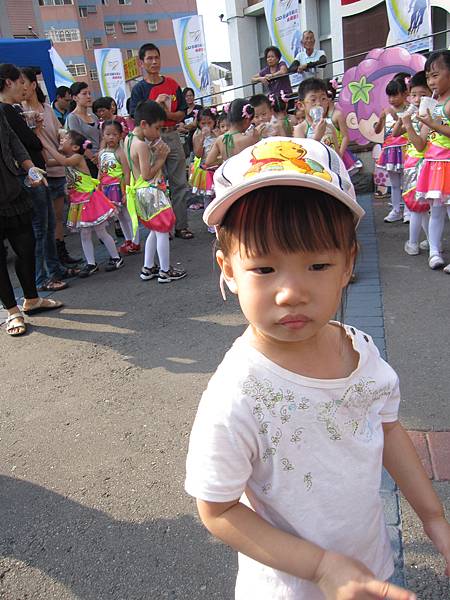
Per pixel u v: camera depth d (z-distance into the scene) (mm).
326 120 4645
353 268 1016
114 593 1830
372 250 5172
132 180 5008
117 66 15133
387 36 11328
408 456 1171
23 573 1954
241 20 15164
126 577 1888
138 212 4992
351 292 4098
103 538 2074
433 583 1707
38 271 5305
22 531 2160
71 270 5695
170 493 2279
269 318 913
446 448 2264
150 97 6461
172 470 2426
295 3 9922
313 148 972
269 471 986
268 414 960
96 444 2686
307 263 888
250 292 919
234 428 948
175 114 6422
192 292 4770
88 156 6488
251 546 939
